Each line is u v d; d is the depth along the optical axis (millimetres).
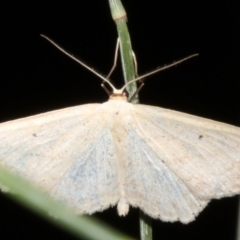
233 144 107
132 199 108
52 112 110
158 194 108
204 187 107
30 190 53
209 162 107
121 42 107
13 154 107
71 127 110
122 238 56
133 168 110
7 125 107
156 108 111
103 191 108
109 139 111
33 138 108
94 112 111
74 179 108
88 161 109
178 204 107
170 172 109
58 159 109
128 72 108
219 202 142
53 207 54
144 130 111
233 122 153
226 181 106
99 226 56
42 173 108
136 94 112
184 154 109
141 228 107
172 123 110
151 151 110
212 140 108
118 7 106
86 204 108
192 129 109
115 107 111
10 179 53
